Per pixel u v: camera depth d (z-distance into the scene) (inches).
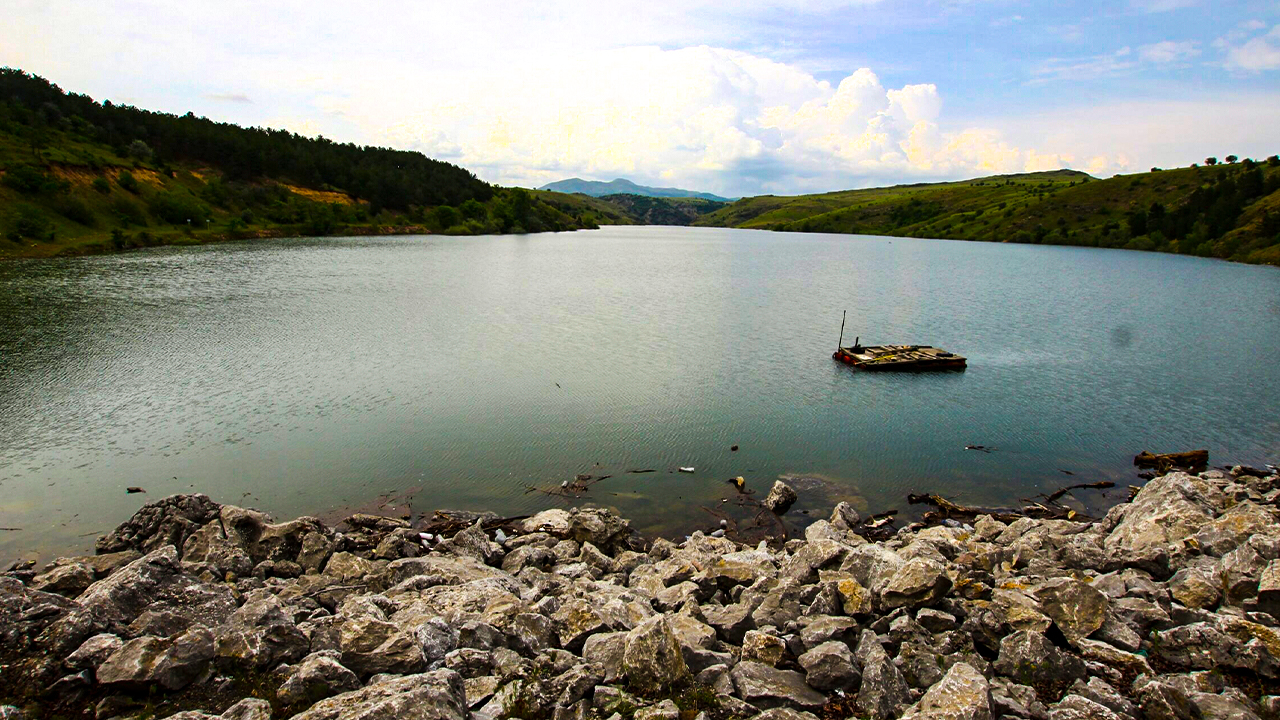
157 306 2817.4
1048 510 1160.2
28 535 1013.8
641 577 796.0
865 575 697.6
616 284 4180.6
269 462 1304.1
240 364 1964.8
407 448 1382.9
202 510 935.0
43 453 1325.0
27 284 3294.8
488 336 2436.0
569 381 1872.5
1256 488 1154.7
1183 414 1700.3
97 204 6102.4
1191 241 7155.5
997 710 470.3
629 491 1208.8
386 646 522.9
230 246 6003.9
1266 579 594.2
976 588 644.1
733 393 1802.4
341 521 1079.0
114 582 604.1
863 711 484.7
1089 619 564.1
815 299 3656.5
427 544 946.1
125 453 1333.7
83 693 482.9
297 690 468.8
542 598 686.5
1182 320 3088.1
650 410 1643.7
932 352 2218.3
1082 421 1641.2
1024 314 3216.0
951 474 1315.2
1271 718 462.0
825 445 1444.4
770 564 763.4
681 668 508.4
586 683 491.8
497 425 1520.7
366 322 2625.5
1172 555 745.0
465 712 448.1
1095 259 6604.3
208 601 633.6
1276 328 2901.1
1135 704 482.0
